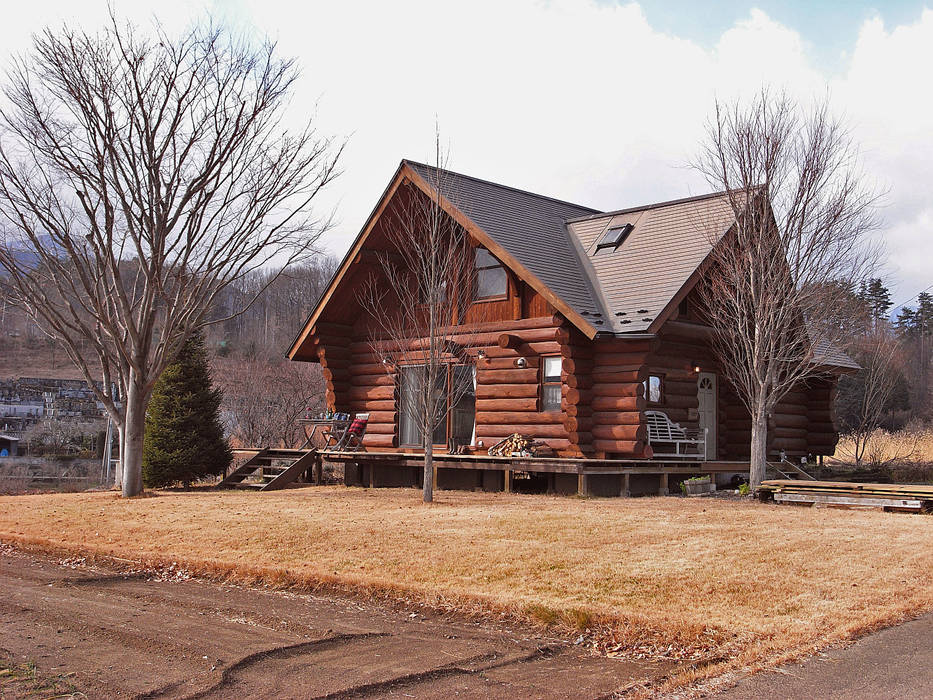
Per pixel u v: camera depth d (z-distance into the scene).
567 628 7.70
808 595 8.27
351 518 12.84
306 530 11.92
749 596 8.27
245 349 48.97
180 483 21.91
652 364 18.11
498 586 8.87
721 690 5.89
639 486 17.17
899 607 7.84
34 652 6.92
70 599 8.99
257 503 15.09
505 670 6.59
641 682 6.25
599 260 19.28
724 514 12.98
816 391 22.50
